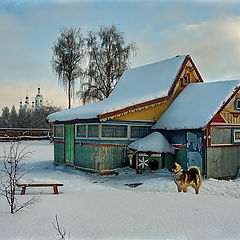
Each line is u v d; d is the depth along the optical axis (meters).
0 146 32.75
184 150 15.38
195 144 14.81
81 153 16.81
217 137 14.79
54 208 7.33
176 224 6.14
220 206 7.74
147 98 16.36
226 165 15.04
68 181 13.09
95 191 10.03
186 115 15.64
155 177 14.12
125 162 16.02
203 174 14.38
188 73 18.75
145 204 7.86
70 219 6.41
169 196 9.02
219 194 11.38
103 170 15.25
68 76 39.50
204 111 14.94
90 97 35.22
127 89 20.77
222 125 14.90
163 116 16.91
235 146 15.43
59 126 19.34
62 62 39.38
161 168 15.47
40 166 19.27
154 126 16.83
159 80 18.66
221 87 16.02
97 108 15.95
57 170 17.25
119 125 15.90
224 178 14.95
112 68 35.56
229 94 15.08
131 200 8.36
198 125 14.38
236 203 8.17
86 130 16.47
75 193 9.58
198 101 16.20
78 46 39.94
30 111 66.56
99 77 35.53
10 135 42.09
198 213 6.98
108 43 35.88
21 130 43.06
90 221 6.29
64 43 39.62
